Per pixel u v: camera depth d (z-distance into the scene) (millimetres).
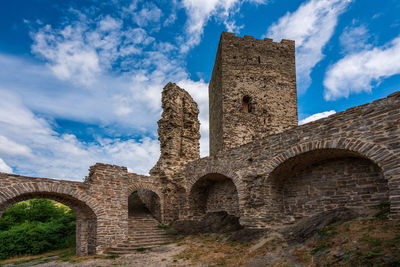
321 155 9953
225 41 21391
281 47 22734
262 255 8266
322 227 8375
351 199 9477
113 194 12734
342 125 8812
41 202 22719
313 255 7020
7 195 9766
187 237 13055
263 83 21344
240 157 12445
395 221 6941
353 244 6512
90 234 12172
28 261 12344
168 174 15945
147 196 17828
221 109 20266
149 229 14180
